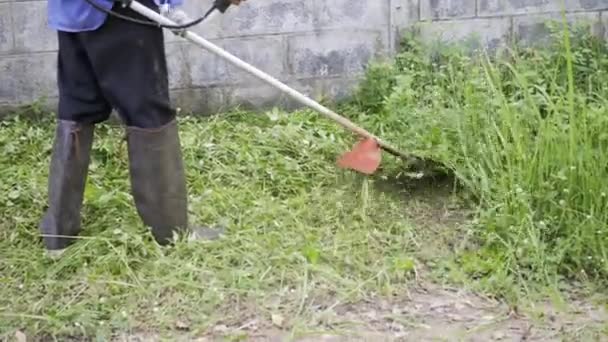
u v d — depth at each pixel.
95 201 4.55
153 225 4.30
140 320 3.98
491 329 3.92
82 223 4.48
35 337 3.91
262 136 5.12
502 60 5.47
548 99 4.59
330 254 4.30
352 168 4.68
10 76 5.35
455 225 4.52
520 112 4.82
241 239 4.36
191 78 5.42
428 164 4.79
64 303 4.05
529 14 5.52
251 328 3.94
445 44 5.42
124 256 4.21
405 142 4.92
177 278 4.13
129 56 4.11
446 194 4.73
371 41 5.48
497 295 4.08
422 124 4.96
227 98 5.46
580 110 4.70
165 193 4.25
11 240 4.42
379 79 5.38
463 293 4.10
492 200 4.47
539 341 3.85
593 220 4.21
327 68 5.48
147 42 4.10
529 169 4.39
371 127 5.16
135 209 4.55
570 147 4.34
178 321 3.97
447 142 4.80
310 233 4.45
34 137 5.16
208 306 4.02
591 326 3.91
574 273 4.18
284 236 4.40
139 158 4.21
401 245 4.38
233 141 5.12
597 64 5.34
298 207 4.62
